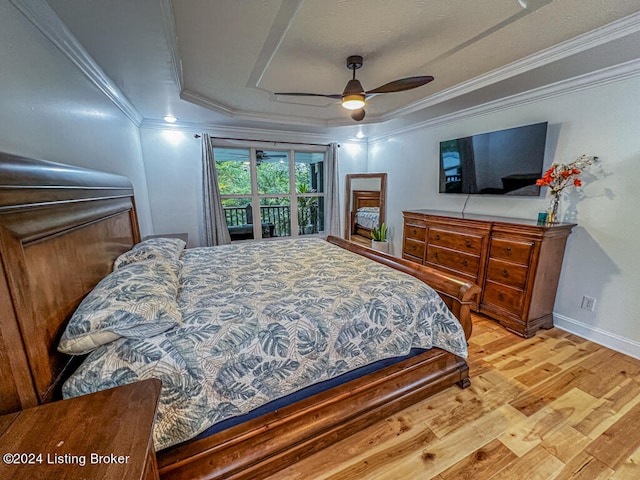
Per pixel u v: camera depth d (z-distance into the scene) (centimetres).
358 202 521
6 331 75
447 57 210
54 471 56
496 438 145
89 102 193
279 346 124
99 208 150
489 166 301
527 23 166
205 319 126
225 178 429
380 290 162
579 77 224
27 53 126
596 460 133
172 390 102
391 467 131
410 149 425
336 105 326
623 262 215
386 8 153
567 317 252
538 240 226
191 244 404
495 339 239
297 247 280
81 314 102
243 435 120
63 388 94
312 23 166
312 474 128
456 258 300
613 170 216
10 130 113
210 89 272
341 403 142
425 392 164
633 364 204
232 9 151
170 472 107
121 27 150
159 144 369
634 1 144
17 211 78
